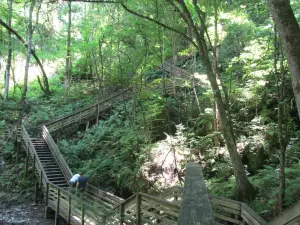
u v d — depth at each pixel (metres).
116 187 12.55
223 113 7.62
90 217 8.07
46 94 26.52
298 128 10.55
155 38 12.60
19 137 17.36
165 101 13.41
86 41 21.11
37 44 25.31
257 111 12.12
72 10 24.69
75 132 18.78
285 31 4.00
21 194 14.04
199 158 11.48
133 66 13.31
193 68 16.05
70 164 14.94
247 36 11.83
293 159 9.12
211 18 10.85
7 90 24.97
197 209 1.90
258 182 7.75
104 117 19.00
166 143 11.82
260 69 10.45
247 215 4.74
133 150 13.03
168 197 7.50
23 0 17.78
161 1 11.07
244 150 10.71
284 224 3.25
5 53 25.03
